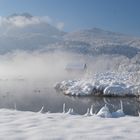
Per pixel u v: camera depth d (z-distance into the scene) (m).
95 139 8.14
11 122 10.78
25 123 10.58
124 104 50.00
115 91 62.69
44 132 8.99
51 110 43.19
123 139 8.18
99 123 10.62
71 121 11.04
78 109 44.31
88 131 9.16
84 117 12.34
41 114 13.14
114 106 47.38
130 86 64.69
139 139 8.19
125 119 11.63
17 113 13.23
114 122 10.84
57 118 11.84
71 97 62.62
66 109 44.16
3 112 13.50
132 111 41.38
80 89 68.25
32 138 8.23
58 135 8.59
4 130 9.31
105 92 63.16
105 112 14.68
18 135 8.60
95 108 45.34
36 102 53.56
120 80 78.62
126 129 9.48
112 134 8.74
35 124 10.38
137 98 59.16
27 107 47.03
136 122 10.84
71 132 9.00
